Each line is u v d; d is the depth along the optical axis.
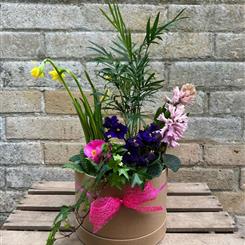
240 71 1.16
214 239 0.84
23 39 1.15
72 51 1.15
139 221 0.74
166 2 1.12
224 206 1.26
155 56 1.15
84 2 1.12
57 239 0.83
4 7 1.12
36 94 1.18
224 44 1.14
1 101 1.19
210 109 1.19
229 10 1.12
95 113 0.84
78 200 0.76
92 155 0.75
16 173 1.24
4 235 0.85
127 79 0.81
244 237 0.85
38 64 1.16
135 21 1.13
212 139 1.21
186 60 1.16
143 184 0.71
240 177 1.24
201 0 1.12
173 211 0.97
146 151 0.76
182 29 1.14
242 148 1.21
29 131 1.21
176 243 0.82
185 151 1.22
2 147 1.22
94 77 1.17
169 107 0.75
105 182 0.72
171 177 1.24
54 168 1.24
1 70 1.17
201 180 1.24
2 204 1.27
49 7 1.13
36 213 0.95
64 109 1.19
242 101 1.18
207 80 1.17
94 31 1.14
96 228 0.72
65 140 1.22
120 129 0.76
